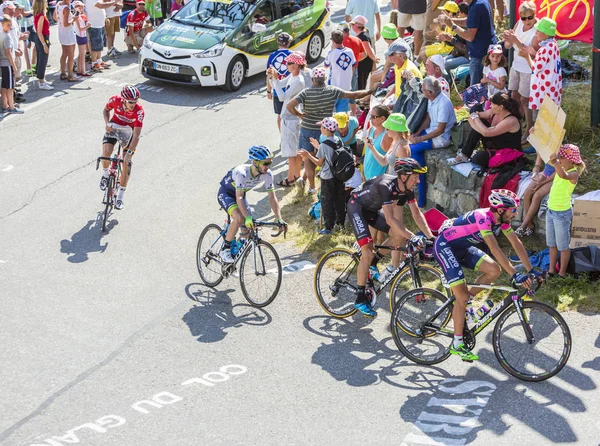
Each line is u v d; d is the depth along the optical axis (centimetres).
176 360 2011
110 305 2294
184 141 3538
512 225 2484
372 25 4050
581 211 2209
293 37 4388
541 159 2428
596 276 2223
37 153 3444
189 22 4262
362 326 2153
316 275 2206
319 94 2795
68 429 1742
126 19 4903
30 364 2002
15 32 3909
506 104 2436
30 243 2692
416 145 2711
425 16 3797
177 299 2325
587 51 3606
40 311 2261
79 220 2859
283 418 1761
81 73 4409
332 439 1683
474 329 1906
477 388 1850
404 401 1812
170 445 1678
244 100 4022
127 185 3138
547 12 2773
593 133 2736
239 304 2294
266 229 2739
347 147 2605
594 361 1902
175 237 2723
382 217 2098
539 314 1850
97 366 1991
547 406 1761
